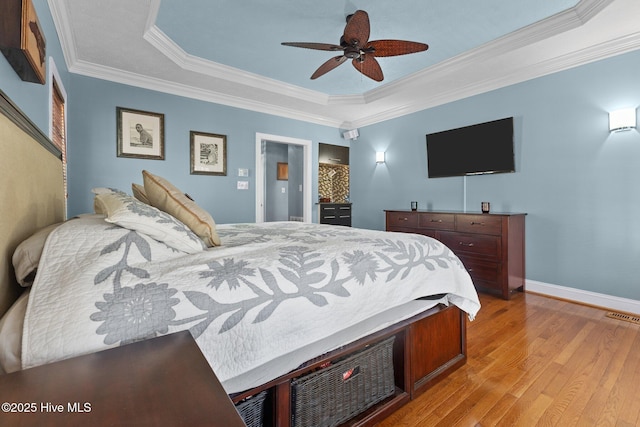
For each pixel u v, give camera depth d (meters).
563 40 2.68
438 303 1.73
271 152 6.68
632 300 2.67
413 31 2.75
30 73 1.27
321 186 5.48
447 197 4.14
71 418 0.44
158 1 2.30
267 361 1.02
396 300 1.46
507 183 3.51
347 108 4.68
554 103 3.12
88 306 0.80
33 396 0.50
